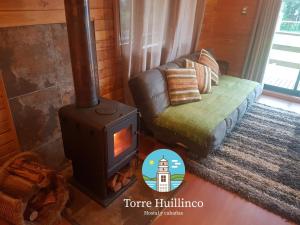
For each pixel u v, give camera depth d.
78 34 1.40
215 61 3.26
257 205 1.76
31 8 1.47
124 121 1.54
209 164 2.15
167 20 2.61
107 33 2.05
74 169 1.80
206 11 3.53
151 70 2.38
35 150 1.80
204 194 1.84
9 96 1.52
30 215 1.39
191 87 2.54
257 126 2.84
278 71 4.31
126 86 2.38
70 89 1.91
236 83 3.18
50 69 1.71
